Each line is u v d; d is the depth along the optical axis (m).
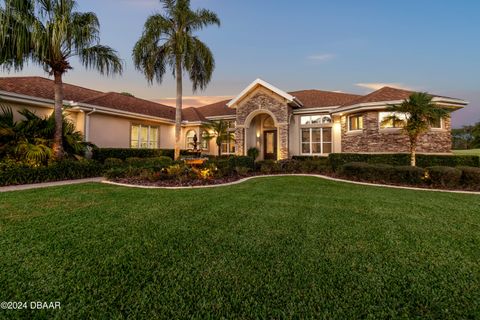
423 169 10.69
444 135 14.72
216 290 2.60
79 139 13.21
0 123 10.45
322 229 4.58
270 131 21.67
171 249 3.61
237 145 19.59
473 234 4.41
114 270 2.98
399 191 8.89
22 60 9.95
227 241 3.95
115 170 11.16
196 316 2.22
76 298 2.44
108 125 17.00
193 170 11.84
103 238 4.03
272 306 2.36
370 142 15.45
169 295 2.51
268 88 18.17
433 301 2.45
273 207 6.24
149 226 4.66
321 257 3.39
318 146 19.94
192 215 5.44
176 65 16.45
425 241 4.04
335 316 2.23
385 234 4.34
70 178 11.34
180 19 15.62
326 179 12.09
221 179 11.39
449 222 5.11
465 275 2.96
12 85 13.52
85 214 5.42
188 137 24.12
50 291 2.55
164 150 19.81
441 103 14.15
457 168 10.45
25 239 3.94
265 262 3.23
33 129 11.40
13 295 2.48
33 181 9.98
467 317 2.23
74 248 3.61
